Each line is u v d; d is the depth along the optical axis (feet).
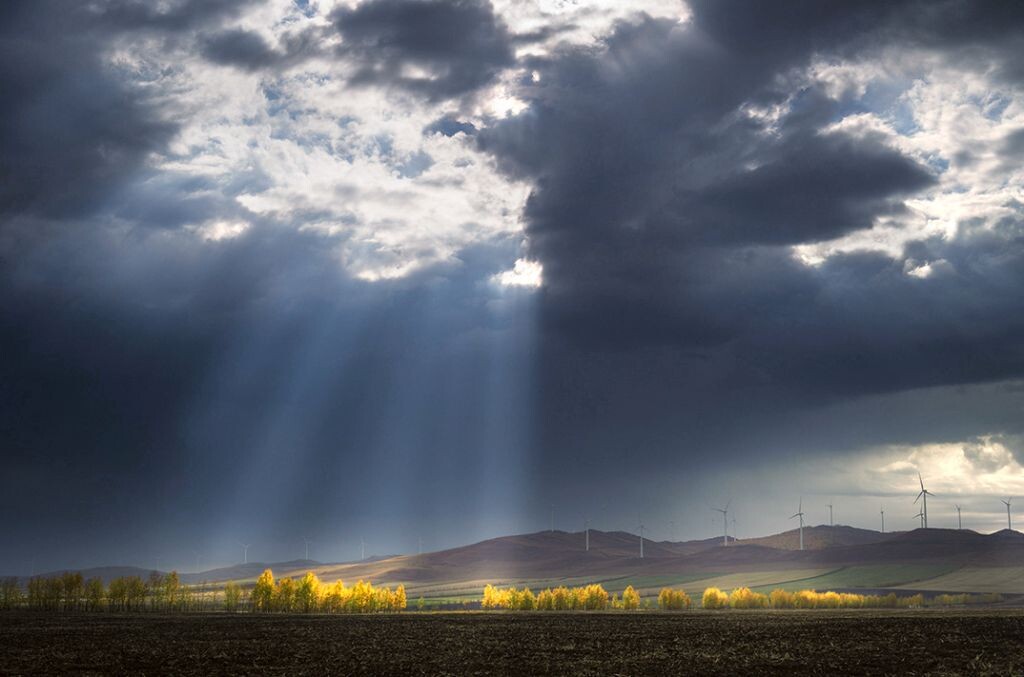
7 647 331.36
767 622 486.79
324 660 270.46
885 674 220.23
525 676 223.51
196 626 492.95
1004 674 216.74
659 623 494.59
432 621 552.82
